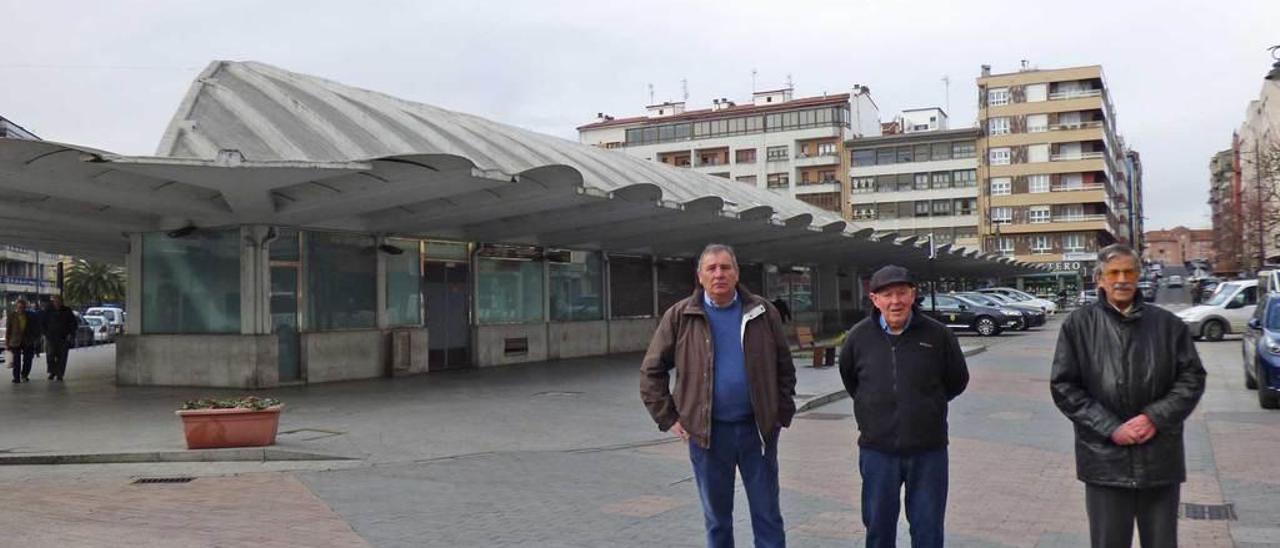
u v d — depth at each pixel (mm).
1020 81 85938
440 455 10430
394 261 20266
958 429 12227
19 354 19703
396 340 19625
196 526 7176
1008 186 85812
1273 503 7637
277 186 14930
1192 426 12000
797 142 90875
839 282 45469
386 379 19094
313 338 18188
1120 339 4270
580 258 26328
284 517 7477
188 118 18203
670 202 20234
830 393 15773
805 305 42062
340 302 19000
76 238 22016
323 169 13508
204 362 17750
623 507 7789
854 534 6824
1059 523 7148
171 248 18453
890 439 4891
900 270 4941
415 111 23500
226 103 19109
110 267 78250
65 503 8070
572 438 11539
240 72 20859
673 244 28781
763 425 5020
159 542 6684
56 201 16516
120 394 16734
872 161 89062
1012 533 6848
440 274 21531
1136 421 4199
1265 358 13602
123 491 8602
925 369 4895
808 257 39250
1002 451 10492
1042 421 12953
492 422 12828
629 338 28016
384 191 15523
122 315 49281
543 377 19453
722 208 21641
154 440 11234
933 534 4926
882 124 105750
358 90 23078
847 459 10039
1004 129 86125
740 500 7891
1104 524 4328
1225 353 24969
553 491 8492
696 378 5078
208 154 16844
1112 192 98812
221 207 16797
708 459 5082
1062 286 84688
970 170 86812
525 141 26141
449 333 21688
